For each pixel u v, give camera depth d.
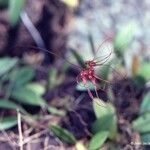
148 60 0.51
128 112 0.47
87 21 0.54
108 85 0.46
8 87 0.49
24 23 0.55
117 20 0.54
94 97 0.46
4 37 0.55
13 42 0.55
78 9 0.55
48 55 0.55
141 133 0.45
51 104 0.49
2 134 0.46
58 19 0.56
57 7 0.56
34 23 0.55
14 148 0.45
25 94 0.47
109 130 0.44
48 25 0.56
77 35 0.54
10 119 0.46
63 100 0.49
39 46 0.55
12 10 0.51
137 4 0.54
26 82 0.49
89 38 0.50
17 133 0.46
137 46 0.52
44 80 0.52
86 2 0.55
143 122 0.46
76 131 0.47
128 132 0.46
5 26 0.55
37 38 0.55
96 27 0.54
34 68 0.53
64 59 0.52
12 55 0.55
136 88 0.49
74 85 0.51
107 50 0.50
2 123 0.45
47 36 0.55
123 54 0.48
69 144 0.45
